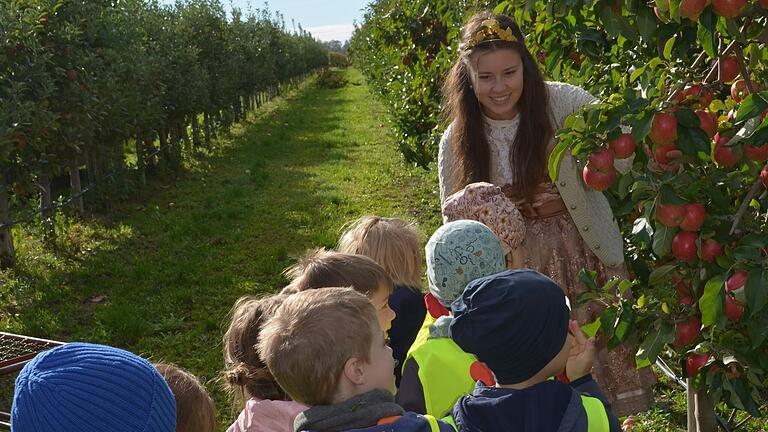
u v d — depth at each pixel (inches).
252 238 374.9
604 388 128.1
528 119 120.0
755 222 93.2
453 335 74.3
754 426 160.4
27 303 278.4
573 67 165.8
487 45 116.6
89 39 375.2
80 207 403.2
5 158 279.1
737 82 97.3
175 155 565.3
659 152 89.7
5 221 317.7
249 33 1076.5
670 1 83.7
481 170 125.2
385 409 70.1
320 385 70.1
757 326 87.4
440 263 90.6
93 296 286.4
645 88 90.0
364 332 71.3
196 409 87.7
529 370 70.7
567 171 119.5
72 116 337.4
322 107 1306.6
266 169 606.9
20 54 304.5
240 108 1020.5
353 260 102.4
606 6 104.3
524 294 70.2
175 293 284.2
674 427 165.3
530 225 126.7
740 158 87.6
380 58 708.0
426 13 360.5
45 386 61.2
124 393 61.8
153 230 387.5
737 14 81.4
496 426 69.8
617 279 99.2
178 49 573.3
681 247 90.2
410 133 416.5
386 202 460.4
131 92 401.7
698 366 101.3
